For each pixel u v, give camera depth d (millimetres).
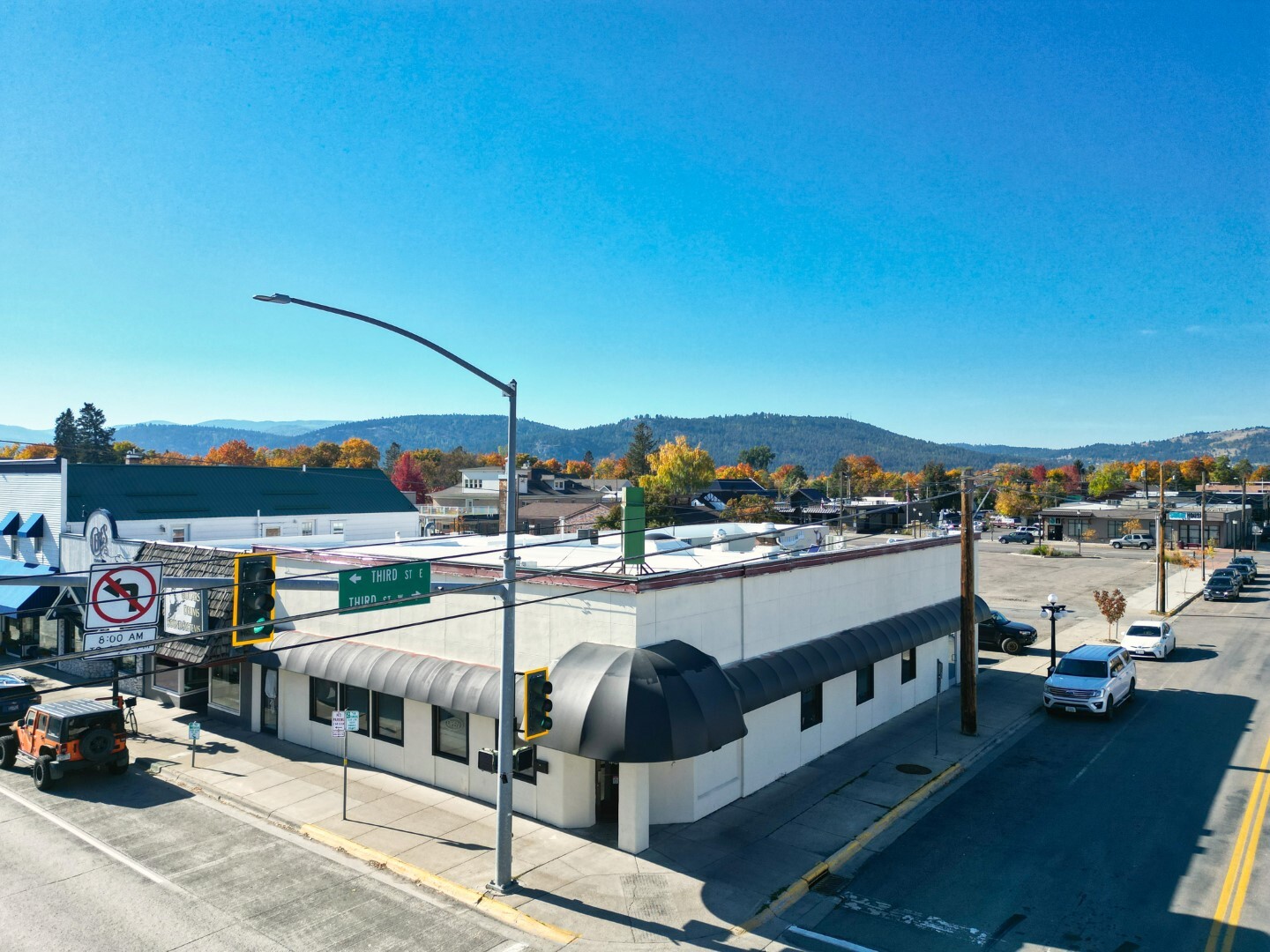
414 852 16188
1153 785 19828
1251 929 13180
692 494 113625
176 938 13109
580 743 15383
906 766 21125
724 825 17438
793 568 21219
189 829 17562
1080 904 14109
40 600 32875
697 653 17172
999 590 55312
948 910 14016
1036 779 20391
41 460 36406
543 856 15969
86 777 20766
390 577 14984
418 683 19234
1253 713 26062
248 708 24656
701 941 13062
